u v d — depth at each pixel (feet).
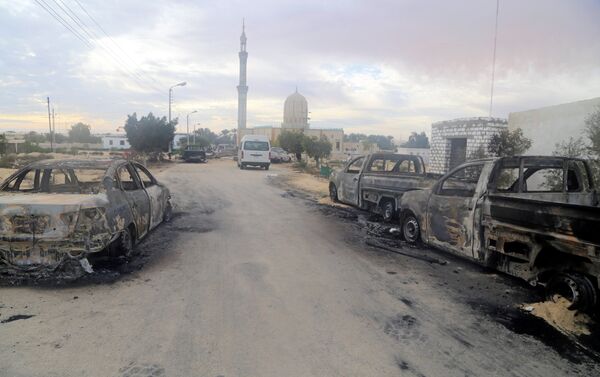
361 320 14.19
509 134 47.93
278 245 24.62
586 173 22.94
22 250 16.56
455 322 14.29
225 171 92.63
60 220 16.49
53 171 21.74
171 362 11.16
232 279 18.08
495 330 13.74
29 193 18.97
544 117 44.37
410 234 25.54
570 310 14.71
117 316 13.98
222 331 13.04
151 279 17.80
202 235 26.73
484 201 18.63
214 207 39.04
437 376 10.87
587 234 13.61
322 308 15.12
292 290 16.90
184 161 136.05
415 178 30.04
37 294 15.70
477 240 19.01
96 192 18.75
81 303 14.99
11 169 79.00
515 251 16.98
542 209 15.34
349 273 19.43
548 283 15.74
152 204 25.45
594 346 12.78
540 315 14.96
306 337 12.80
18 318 13.62
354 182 37.81
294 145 142.41
